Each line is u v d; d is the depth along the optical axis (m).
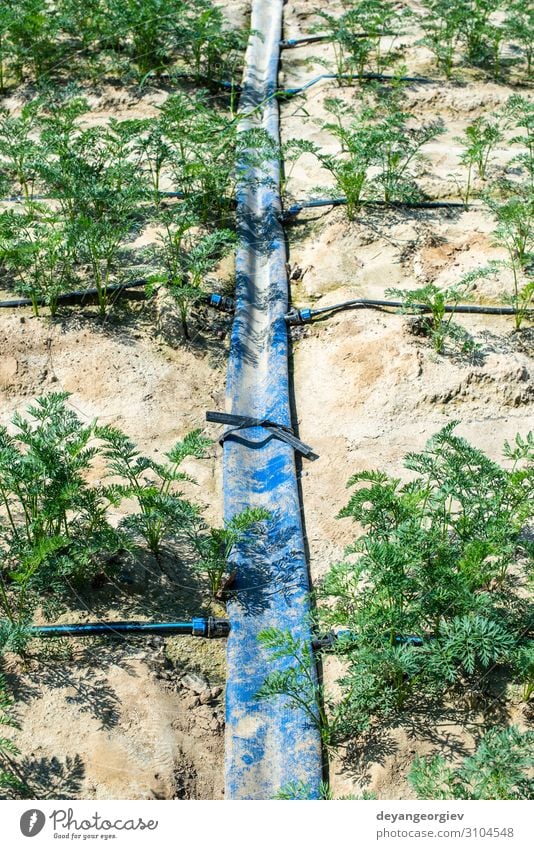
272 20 16.39
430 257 10.59
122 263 10.40
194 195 10.70
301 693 6.33
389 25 15.41
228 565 7.19
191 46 14.68
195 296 9.47
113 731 6.08
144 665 6.54
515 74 14.68
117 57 14.30
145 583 7.16
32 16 13.68
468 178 11.55
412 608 6.06
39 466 6.79
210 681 6.63
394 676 6.25
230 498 7.86
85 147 11.30
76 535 7.17
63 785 5.75
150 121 11.41
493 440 8.46
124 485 7.30
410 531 6.27
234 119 11.60
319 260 10.56
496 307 9.95
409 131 12.94
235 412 8.85
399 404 8.73
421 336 9.45
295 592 7.02
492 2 14.75
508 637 5.76
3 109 12.26
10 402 8.77
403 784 5.88
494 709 6.30
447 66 14.37
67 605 6.93
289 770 5.99
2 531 7.09
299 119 13.47
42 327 9.49
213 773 6.08
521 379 8.92
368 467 8.18
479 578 6.32
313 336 9.69
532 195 11.12
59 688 6.32
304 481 8.11
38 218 10.47
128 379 9.01
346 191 10.88
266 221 11.27
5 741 5.71
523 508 6.86
